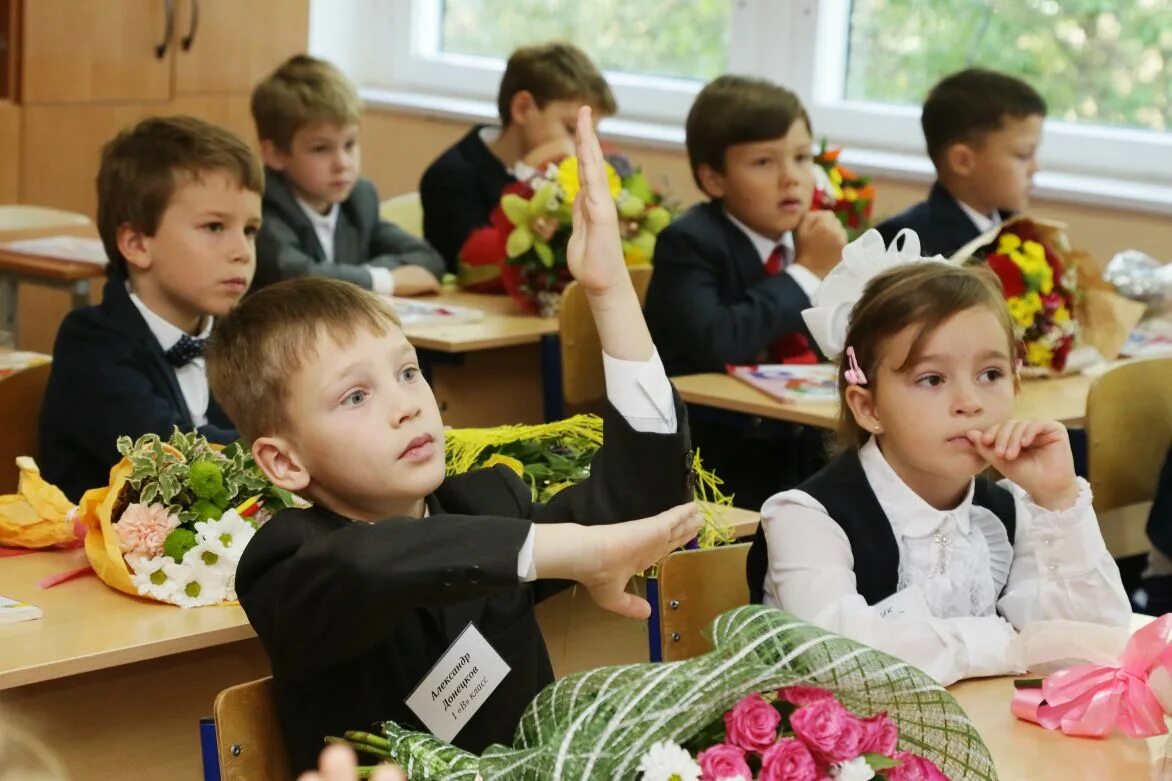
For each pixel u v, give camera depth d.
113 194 3.10
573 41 6.72
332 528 1.74
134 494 2.23
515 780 1.30
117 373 2.95
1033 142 4.30
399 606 1.56
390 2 7.17
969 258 3.41
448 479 1.92
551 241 4.34
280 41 6.42
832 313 2.47
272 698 1.73
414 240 5.01
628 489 1.74
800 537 2.16
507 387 4.31
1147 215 4.98
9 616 2.04
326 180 4.73
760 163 4.01
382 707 1.75
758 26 6.12
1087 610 2.11
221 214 3.10
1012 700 1.86
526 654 1.84
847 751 1.27
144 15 5.94
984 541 2.22
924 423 2.12
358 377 1.74
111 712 2.10
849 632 2.03
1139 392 3.28
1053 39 5.46
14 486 3.00
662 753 1.23
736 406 3.42
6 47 5.64
